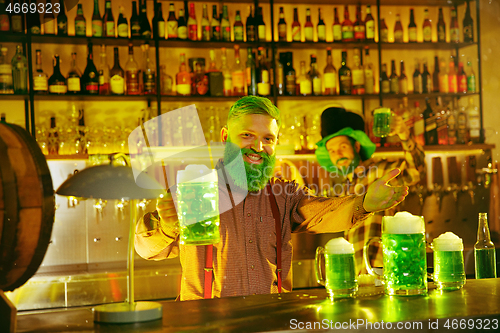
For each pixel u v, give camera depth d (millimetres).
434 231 3340
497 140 3434
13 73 2885
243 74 3086
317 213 1331
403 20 3568
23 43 2998
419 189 3270
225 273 1298
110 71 3039
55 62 2967
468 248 3002
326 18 3451
